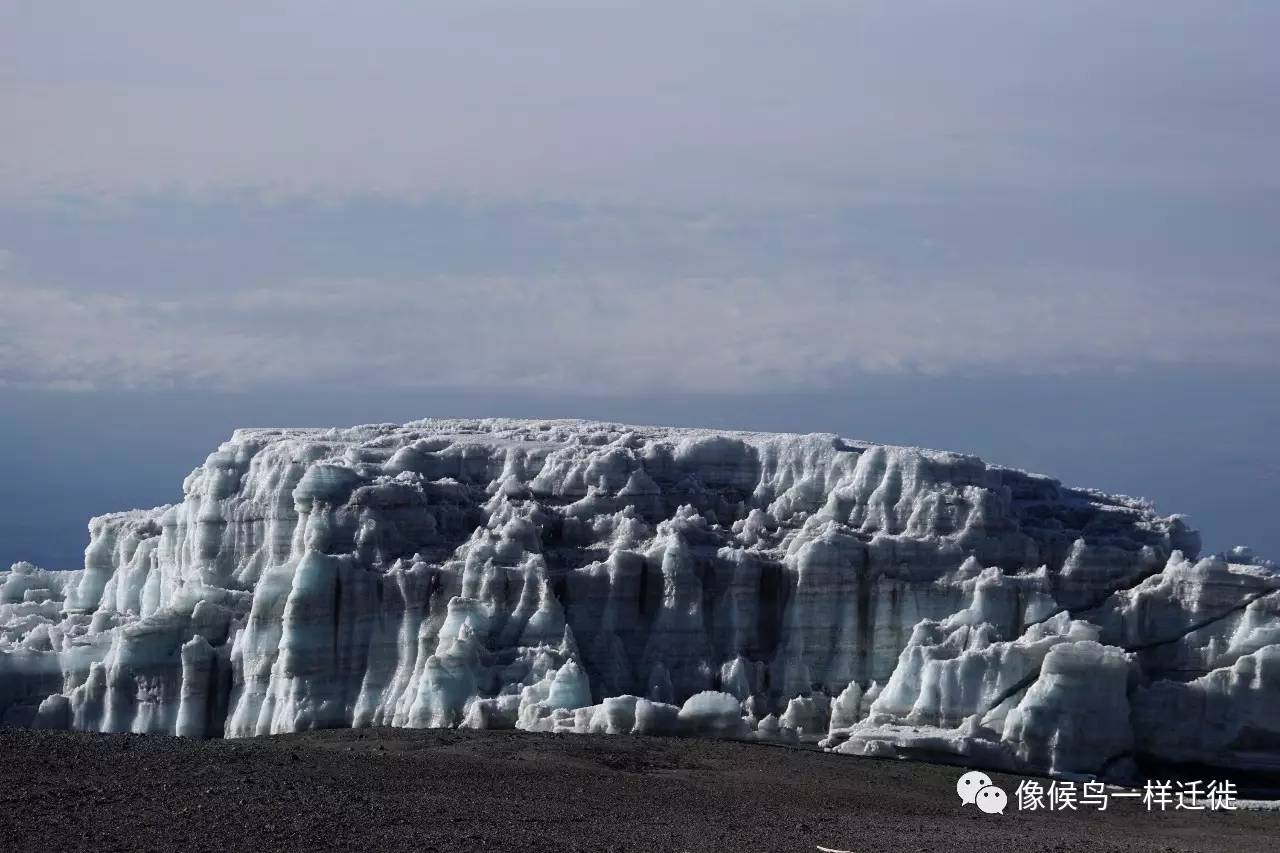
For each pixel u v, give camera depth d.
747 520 109.88
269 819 63.56
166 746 74.56
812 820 74.00
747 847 66.62
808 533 107.06
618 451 113.44
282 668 100.62
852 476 112.06
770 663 102.56
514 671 97.00
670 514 111.25
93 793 65.50
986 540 106.94
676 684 101.06
